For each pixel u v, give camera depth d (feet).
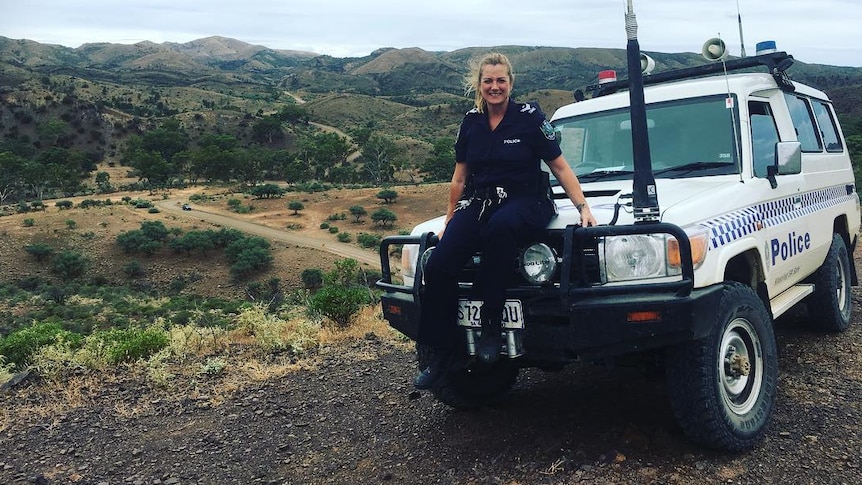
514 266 10.92
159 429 14.75
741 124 14.05
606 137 15.84
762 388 11.77
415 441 12.89
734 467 10.58
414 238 12.45
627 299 10.09
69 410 16.42
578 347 10.50
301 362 19.52
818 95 20.38
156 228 243.81
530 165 10.93
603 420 12.98
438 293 11.08
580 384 15.62
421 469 11.57
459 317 11.39
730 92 14.51
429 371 11.37
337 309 25.49
